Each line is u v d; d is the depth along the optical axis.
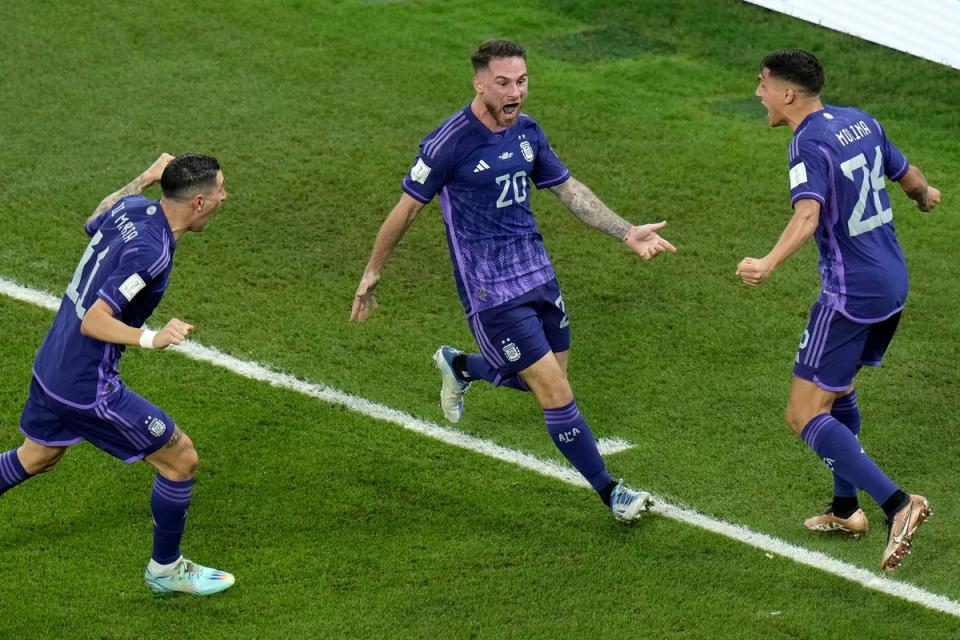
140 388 27.23
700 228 34.69
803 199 20.62
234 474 24.56
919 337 29.77
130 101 40.97
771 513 23.72
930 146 39.34
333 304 30.88
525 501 23.95
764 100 22.02
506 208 22.38
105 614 20.97
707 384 27.89
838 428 21.28
